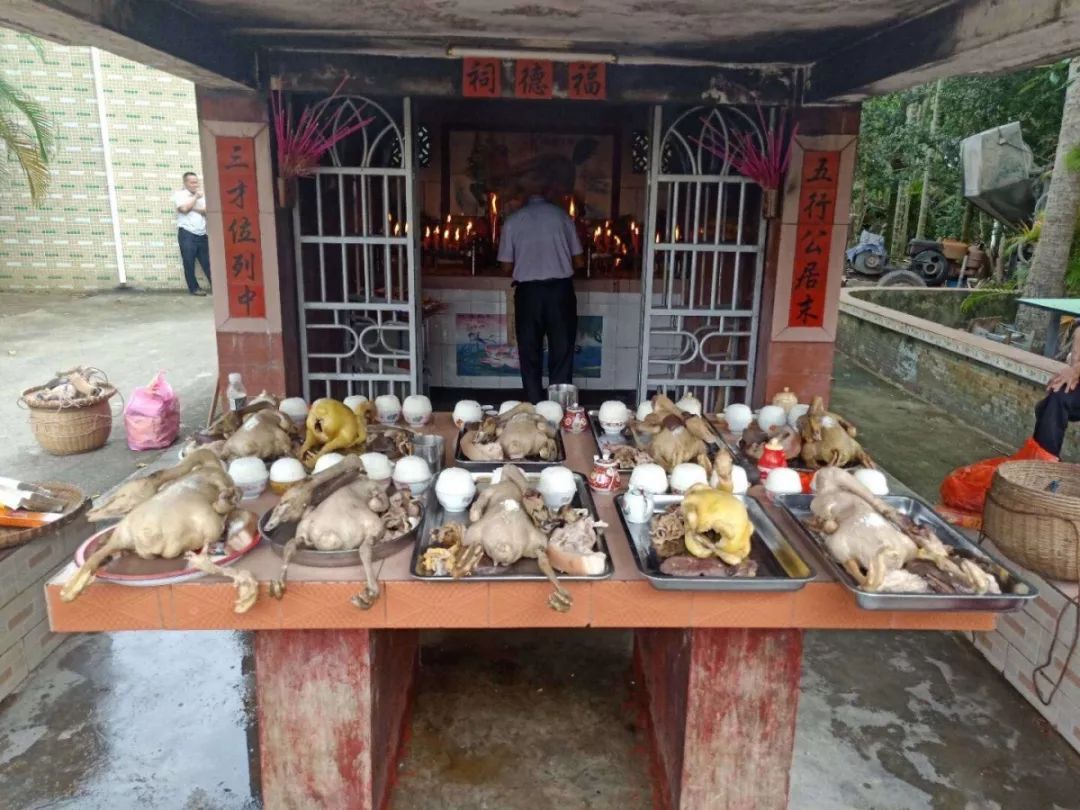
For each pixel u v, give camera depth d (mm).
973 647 3273
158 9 3133
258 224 4336
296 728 2160
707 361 4984
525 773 2564
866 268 13047
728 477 2258
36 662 2986
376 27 3654
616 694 2961
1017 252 10078
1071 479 2951
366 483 2119
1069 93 6656
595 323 6195
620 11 3215
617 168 6906
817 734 2740
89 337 8508
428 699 2902
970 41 2760
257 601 1914
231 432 2748
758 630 2115
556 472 2285
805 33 3527
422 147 6844
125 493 2043
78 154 10945
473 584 1928
